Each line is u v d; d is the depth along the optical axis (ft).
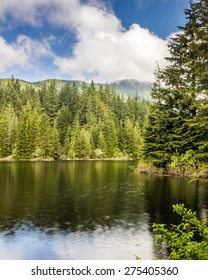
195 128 96.02
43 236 39.11
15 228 42.50
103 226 43.65
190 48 98.37
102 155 317.01
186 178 102.22
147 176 110.01
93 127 331.36
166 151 113.50
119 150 346.54
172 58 109.09
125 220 46.88
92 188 79.30
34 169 147.23
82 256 32.96
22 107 408.05
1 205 57.16
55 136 299.79
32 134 266.57
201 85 85.46
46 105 409.49
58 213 51.16
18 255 32.99
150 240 37.83
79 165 186.09
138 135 327.47
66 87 470.80
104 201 61.36
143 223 45.16
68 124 355.56
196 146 102.47
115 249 34.83
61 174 119.34
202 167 100.12
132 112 461.37
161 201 61.05
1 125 271.69
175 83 110.63
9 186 82.58
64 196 66.85
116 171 135.74
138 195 68.23
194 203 58.44
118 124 390.42
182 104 106.32
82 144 301.22
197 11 98.22
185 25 105.50
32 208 54.80
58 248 35.09
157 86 116.78
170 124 112.88
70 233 40.57
